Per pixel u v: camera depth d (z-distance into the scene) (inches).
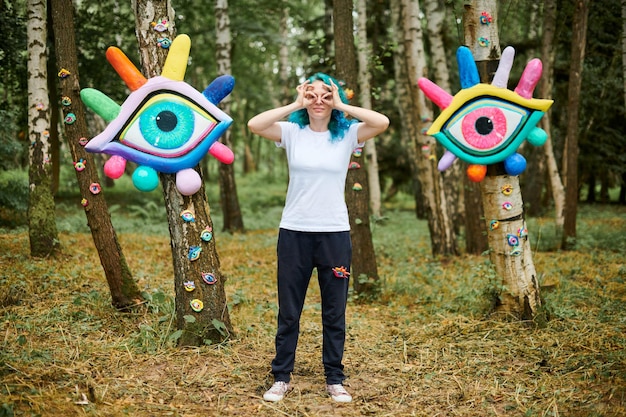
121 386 134.3
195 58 698.2
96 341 162.4
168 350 158.7
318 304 218.4
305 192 128.6
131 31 472.4
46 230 273.4
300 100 127.4
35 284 215.3
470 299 217.8
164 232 428.8
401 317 210.4
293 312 133.1
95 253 299.4
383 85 623.2
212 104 150.5
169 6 160.7
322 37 263.3
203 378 141.9
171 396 131.3
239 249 371.6
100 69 446.0
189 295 164.4
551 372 145.9
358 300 238.4
